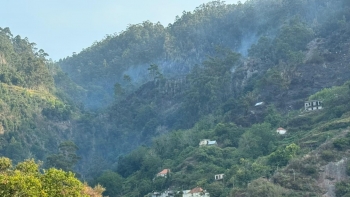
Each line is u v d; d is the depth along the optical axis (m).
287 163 109.88
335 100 139.12
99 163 182.12
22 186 45.75
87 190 62.00
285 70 172.88
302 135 128.12
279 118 147.50
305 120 139.25
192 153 139.00
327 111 137.00
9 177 46.31
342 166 103.06
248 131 138.38
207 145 141.88
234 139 142.50
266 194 96.94
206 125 161.75
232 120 159.12
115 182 137.12
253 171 110.56
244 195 100.12
